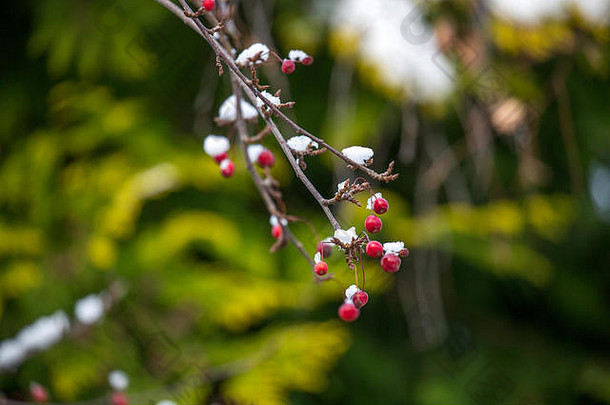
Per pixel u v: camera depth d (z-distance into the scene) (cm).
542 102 207
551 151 234
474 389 233
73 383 196
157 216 211
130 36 206
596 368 246
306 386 196
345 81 201
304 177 90
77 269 211
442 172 212
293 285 202
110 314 204
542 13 193
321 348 197
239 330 217
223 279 201
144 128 207
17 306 219
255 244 205
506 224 211
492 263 221
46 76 229
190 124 214
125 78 221
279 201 100
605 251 267
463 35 194
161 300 204
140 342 205
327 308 234
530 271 227
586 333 263
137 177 193
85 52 206
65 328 189
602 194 268
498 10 192
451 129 224
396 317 243
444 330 220
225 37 104
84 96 214
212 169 200
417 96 195
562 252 260
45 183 209
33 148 211
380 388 229
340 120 201
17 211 218
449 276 247
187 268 205
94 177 202
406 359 237
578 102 218
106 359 202
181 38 208
